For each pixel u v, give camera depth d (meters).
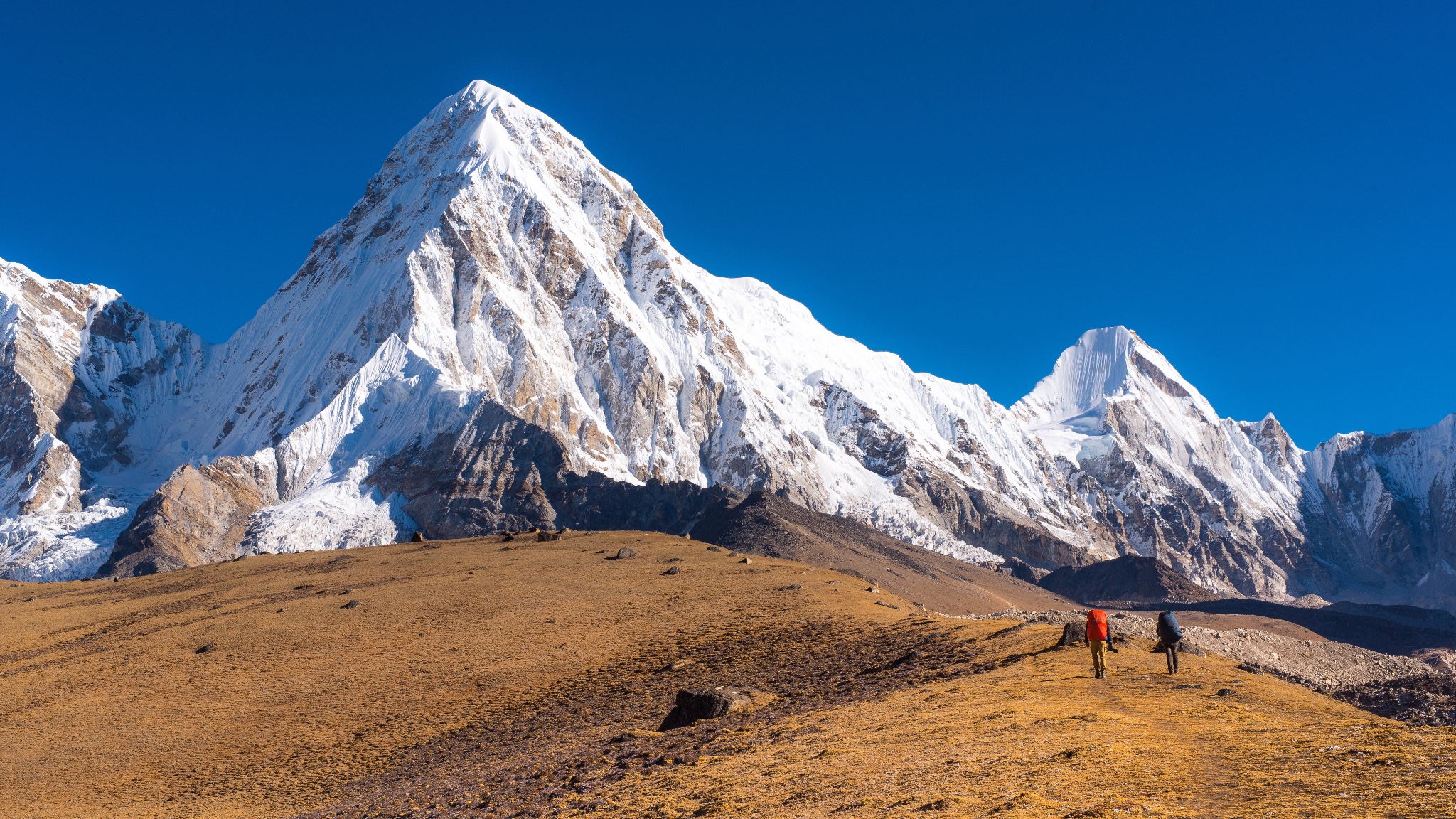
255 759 69.50
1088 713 31.20
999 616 147.12
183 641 107.62
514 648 90.25
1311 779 20.94
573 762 45.88
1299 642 155.50
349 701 80.62
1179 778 22.39
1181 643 47.62
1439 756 21.47
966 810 22.31
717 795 29.50
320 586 134.38
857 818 23.62
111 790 66.88
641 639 86.31
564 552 144.12
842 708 43.41
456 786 49.88
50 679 98.19
